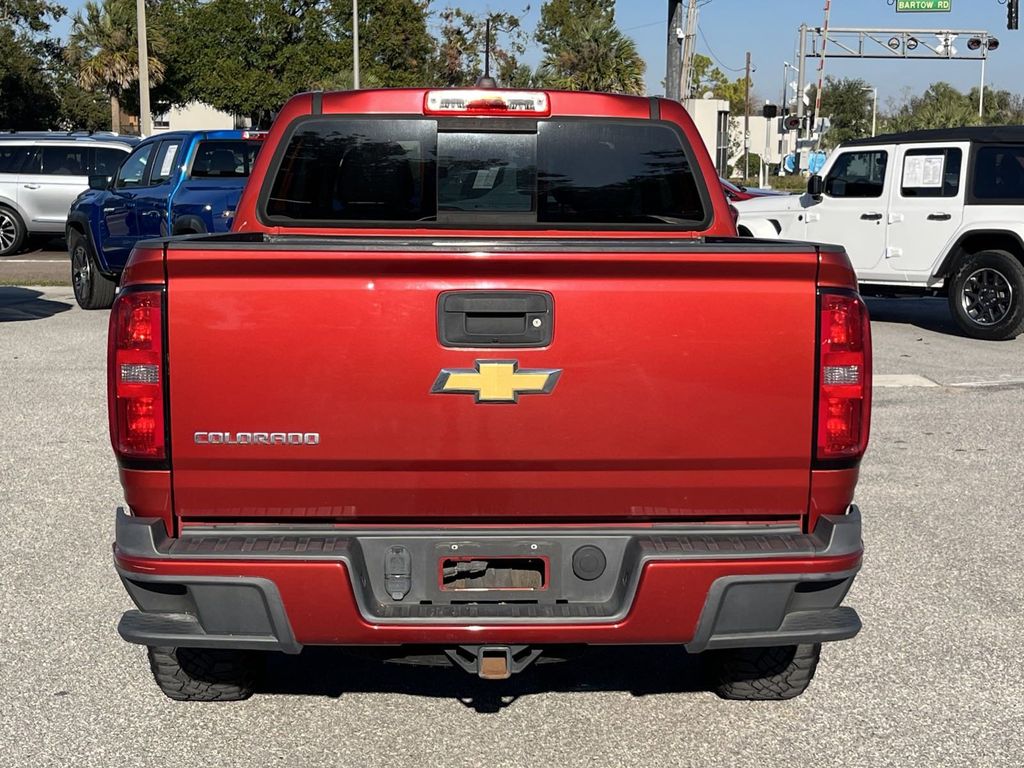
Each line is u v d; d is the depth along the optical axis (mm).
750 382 3508
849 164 14922
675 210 4883
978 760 3988
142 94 29516
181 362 3445
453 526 3582
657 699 4469
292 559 3424
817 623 3584
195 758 3984
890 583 5746
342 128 4773
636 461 3518
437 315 3441
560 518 3609
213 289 3430
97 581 5703
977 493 7363
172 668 4230
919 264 14180
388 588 3582
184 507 3549
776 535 3605
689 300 3467
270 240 4504
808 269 3486
